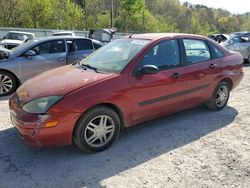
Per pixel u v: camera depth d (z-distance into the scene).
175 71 4.58
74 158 3.80
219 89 5.49
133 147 4.11
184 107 4.91
